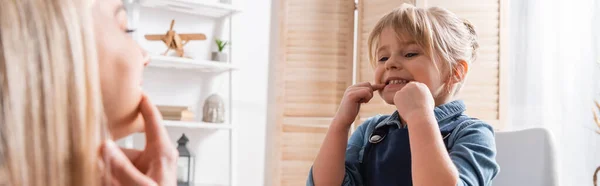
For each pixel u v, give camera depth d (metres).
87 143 0.22
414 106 1.00
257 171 3.94
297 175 3.70
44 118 0.21
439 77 1.13
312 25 3.69
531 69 3.26
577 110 3.11
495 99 3.10
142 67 0.27
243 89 3.90
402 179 1.07
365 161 1.15
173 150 0.27
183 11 3.70
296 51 3.70
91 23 0.23
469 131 1.10
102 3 0.26
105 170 0.23
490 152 1.08
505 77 3.11
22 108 0.21
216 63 3.60
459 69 1.18
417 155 0.96
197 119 3.77
